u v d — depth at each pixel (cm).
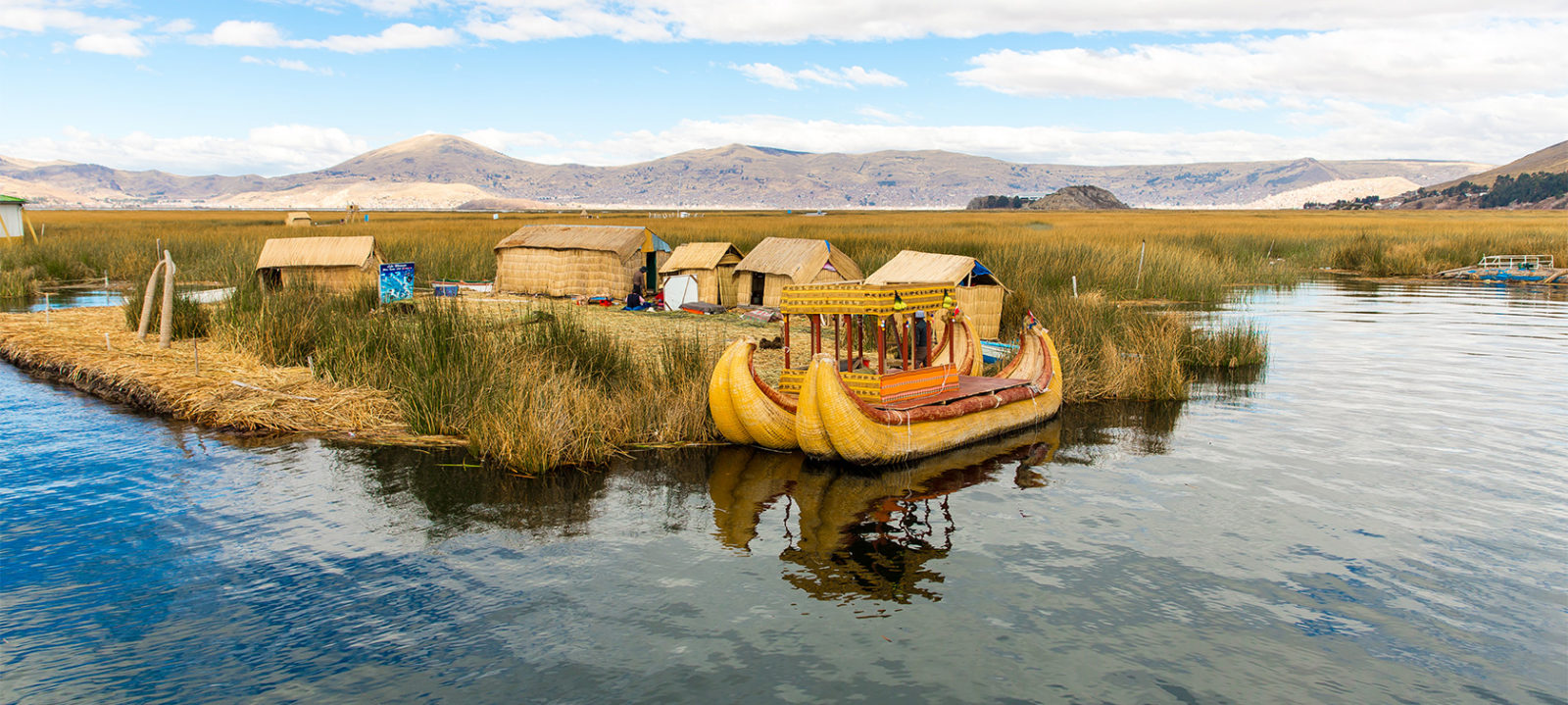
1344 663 539
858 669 529
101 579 648
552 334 1277
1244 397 1294
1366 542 732
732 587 643
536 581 650
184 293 2028
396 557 691
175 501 809
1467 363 1548
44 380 1312
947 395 1048
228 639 562
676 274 2122
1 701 486
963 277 1623
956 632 575
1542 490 863
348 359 1241
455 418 1041
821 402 916
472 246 3291
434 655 544
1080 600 624
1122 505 827
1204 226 6538
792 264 1930
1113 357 1359
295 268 2023
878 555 705
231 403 1093
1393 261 3516
